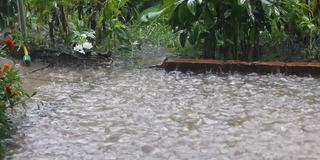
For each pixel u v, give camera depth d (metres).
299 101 3.53
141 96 3.70
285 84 3.98
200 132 2.99
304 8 4.65
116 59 4.84
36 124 3.14
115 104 3.52
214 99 3.61
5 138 2.89
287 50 4.81
